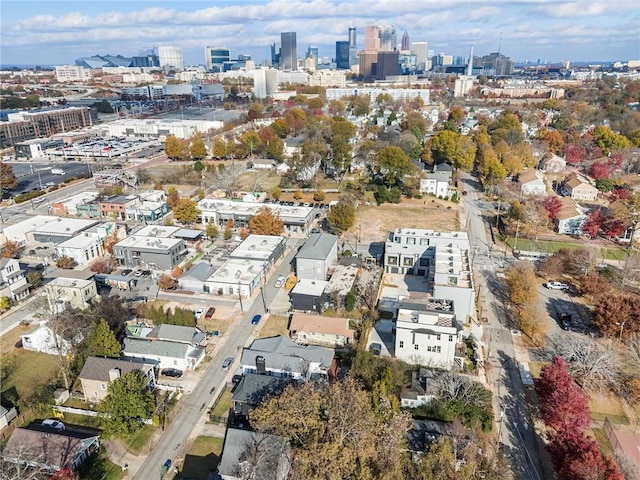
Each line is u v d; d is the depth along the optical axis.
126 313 75.44
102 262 94.12
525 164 161.25
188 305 82.00
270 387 56.69
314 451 41.62
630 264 86.69
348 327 71.81
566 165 168.62
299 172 149.62
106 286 88.19
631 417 56.41
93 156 189.62
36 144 190.75
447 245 93.38
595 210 120.25
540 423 55.66
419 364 65.69
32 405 58.69
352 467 41.53
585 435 50.72
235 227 117.75
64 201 128.50
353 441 43.75
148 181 154.12
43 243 108.00
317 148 161.38
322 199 134.38
